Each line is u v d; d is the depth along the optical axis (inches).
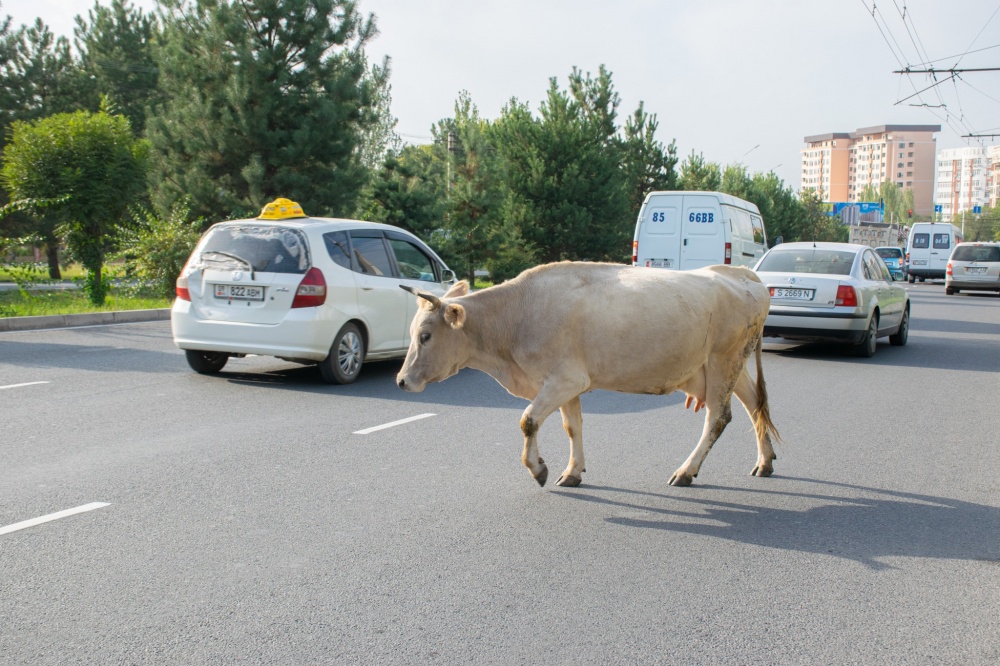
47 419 306.7
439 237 954.1
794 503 227.1
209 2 863.7
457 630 148.9
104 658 137.6
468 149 1016.9
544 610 157.5
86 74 1314.0
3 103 1187.3
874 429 322.7
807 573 177.8
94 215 730.2
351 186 912.3
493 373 244.8
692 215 711.1
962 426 329.1
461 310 223.8
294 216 405.4
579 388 230.1
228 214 880.9
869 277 551.2
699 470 259.4
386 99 1460.4
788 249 570.9
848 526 208.5
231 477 240.5
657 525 207.0
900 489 241.8
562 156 1167.0
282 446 276.8
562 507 219.6
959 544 196.5
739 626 152.3
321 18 875.4
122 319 642.8
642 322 229.0
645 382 235.6
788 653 142.4
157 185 885.8
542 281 237.0
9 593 161.6
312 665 136.2
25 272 695.1
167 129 880.3
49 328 576.4
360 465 255.9
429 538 194.7
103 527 198.1
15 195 736.3
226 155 873.5
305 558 181.3
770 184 2315.5
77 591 163.0
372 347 404.8
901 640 147.7
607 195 1180.5
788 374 462.3
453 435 296.5
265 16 871.1
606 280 236.2
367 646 142.6
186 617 152.7
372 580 170.2
